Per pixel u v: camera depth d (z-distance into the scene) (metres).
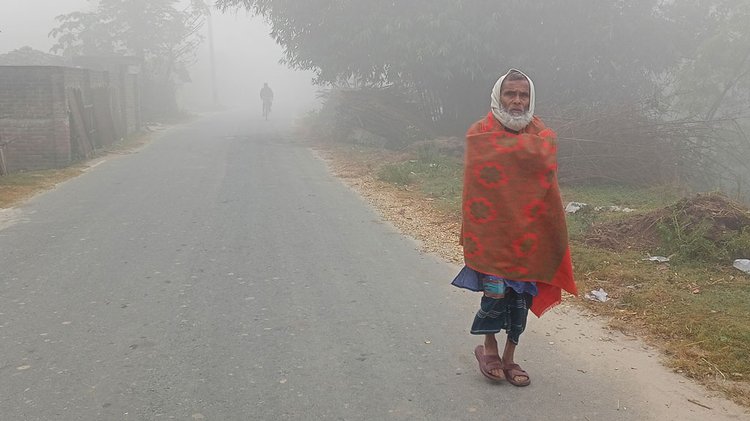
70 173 11.91
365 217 8.38
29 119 12.80
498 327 3.58
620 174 11.17
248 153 15.62
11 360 3.98
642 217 7.09
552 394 3.62
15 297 5.13
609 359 4.08
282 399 3.54
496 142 3.40
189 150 16.22
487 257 3.47
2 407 3.41
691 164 12.09
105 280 5.58
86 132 14.52
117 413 3.37
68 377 3.76
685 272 5.76
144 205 8.90
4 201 9.11
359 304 5.08
